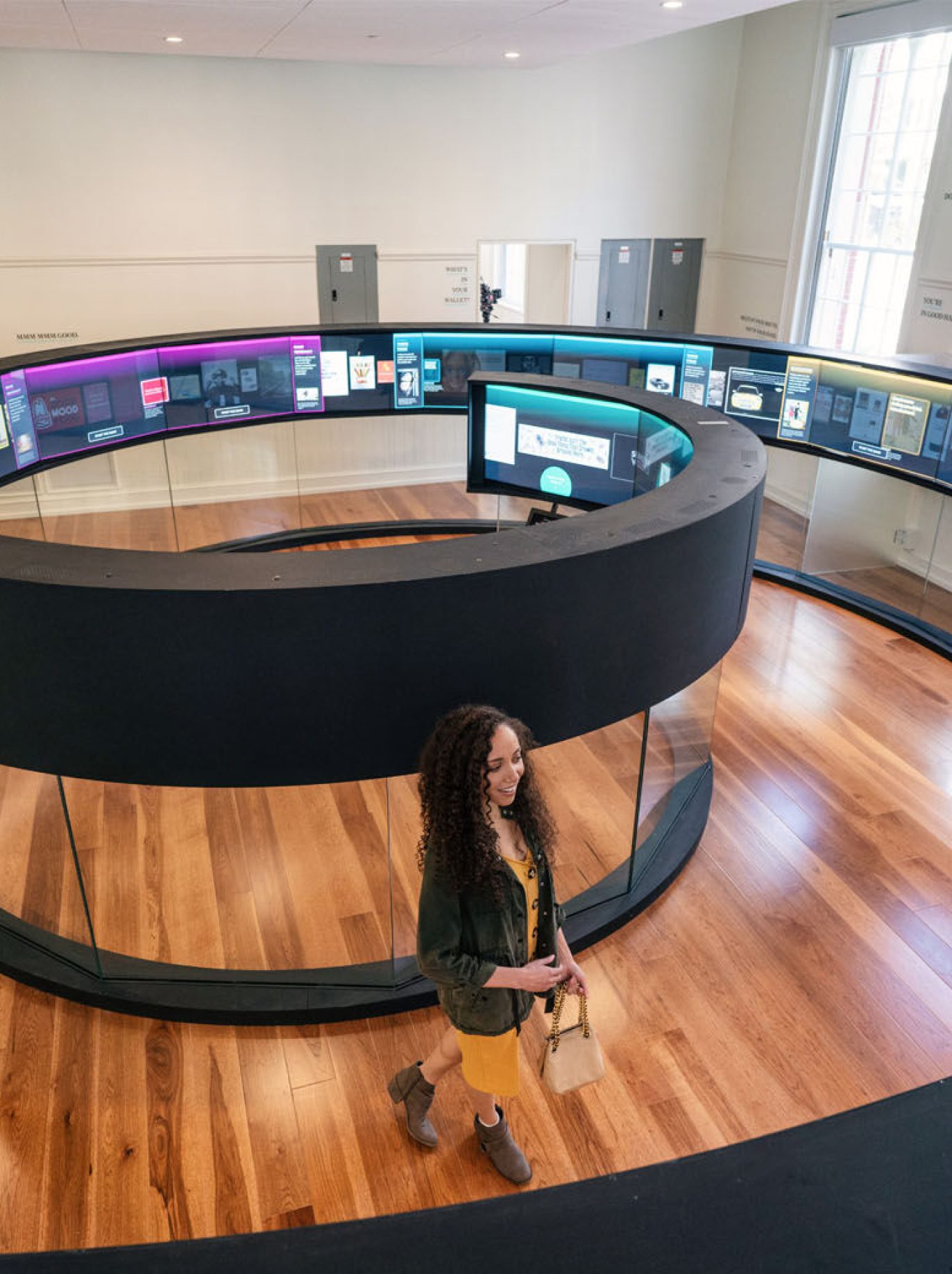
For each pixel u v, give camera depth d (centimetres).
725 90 786
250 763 244
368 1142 260
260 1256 61
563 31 531
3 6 442
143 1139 260
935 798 411
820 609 602
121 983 301
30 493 582
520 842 210
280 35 542
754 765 432
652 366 646
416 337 668
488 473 543
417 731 248
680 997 308
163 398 623
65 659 232
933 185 611
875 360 549
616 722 278
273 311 759
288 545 711
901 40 632
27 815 281
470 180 762
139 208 702
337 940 294
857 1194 66
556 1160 255
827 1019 299
